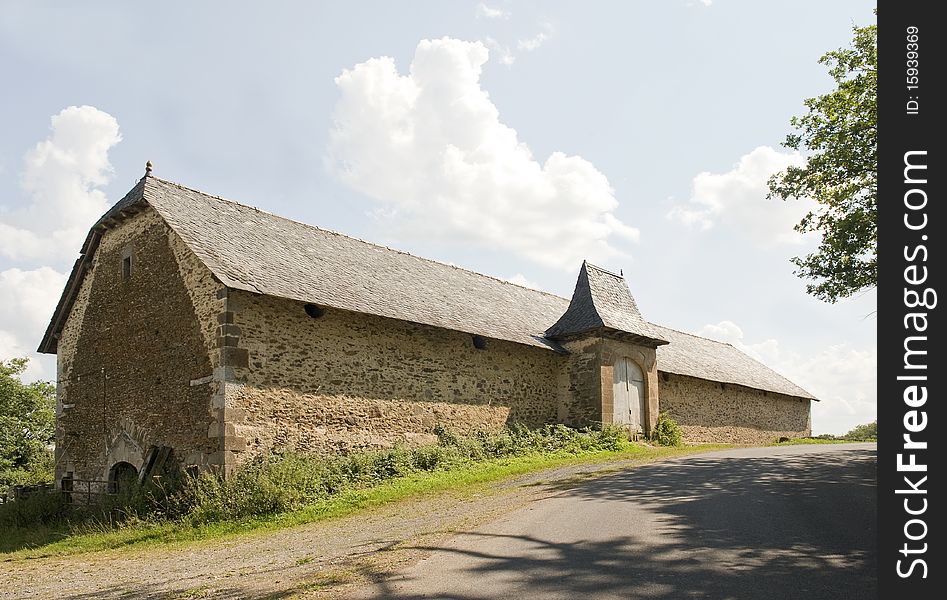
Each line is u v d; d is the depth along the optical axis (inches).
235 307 487.8
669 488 396.2
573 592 197.0
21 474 1042.7
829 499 335.6
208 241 522.0
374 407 565.6
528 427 723.4
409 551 262.1
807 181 591.2
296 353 518.9
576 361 774.5
